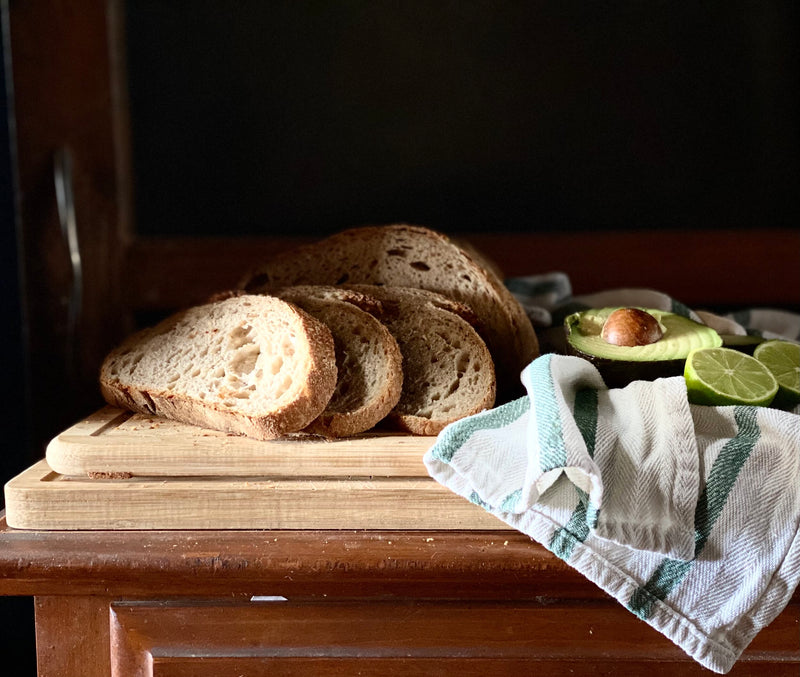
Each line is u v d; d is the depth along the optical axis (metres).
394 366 0.71
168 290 1.20
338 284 0.93
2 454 1.21
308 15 1.17
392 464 0.66
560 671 0.64
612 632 0.64
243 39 1.17
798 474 0.62
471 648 0.65
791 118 1.18
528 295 1.04
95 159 1.17
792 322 1.06
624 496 0.61
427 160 1.20
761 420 0.65
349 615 0.65
